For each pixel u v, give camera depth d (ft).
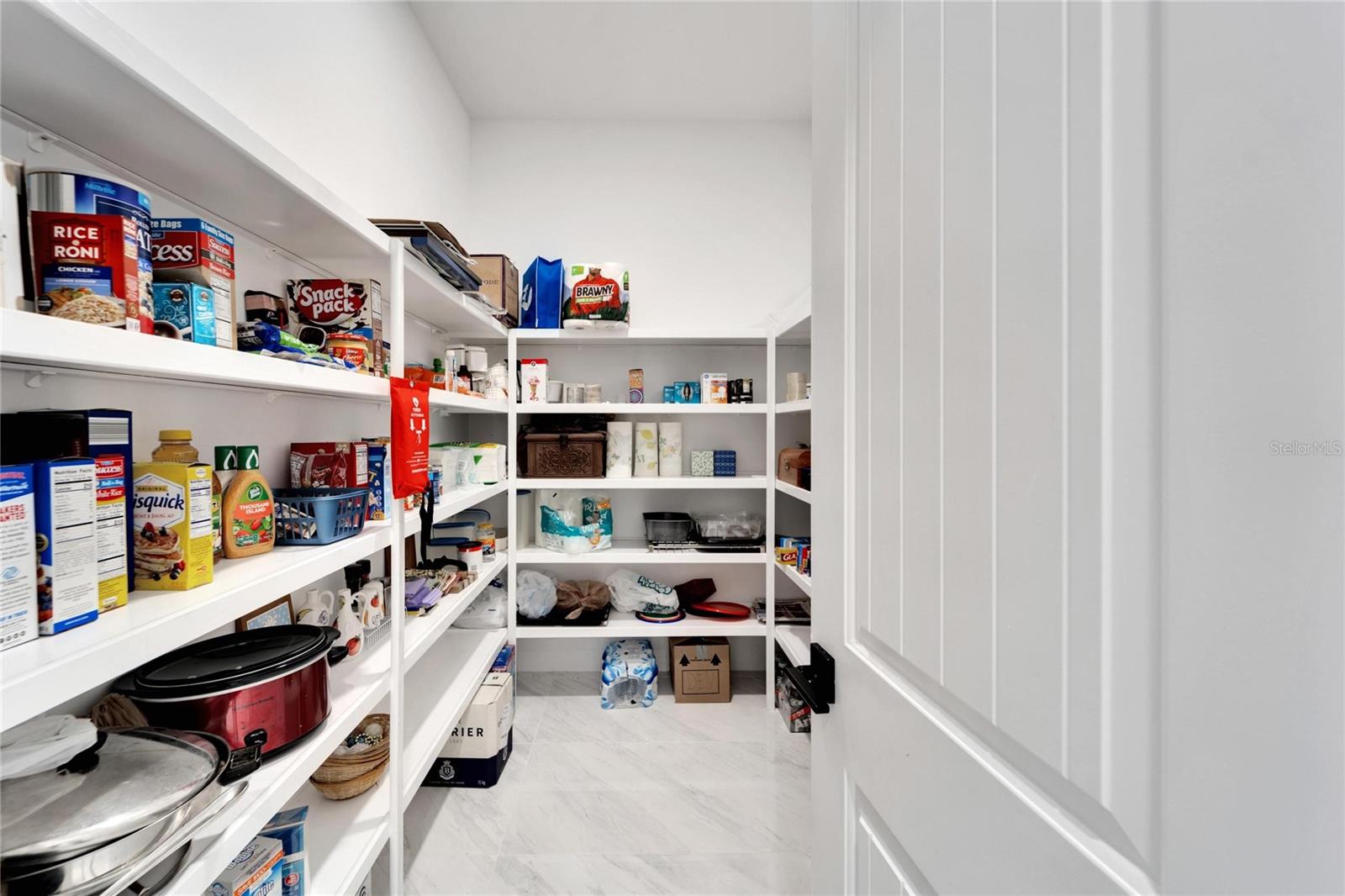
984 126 1.56
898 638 2.05
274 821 3.28
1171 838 1.07
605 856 5.35
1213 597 1.00
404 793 4.30
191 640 2.26
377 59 5.96
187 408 3.47
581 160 9.32
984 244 1.56
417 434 4.26
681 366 9.62
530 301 8.64
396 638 4.15
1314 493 0.88
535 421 9.22
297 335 4.12
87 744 2.19
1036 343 1.38
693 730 7.68
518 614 8.59
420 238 4.72
